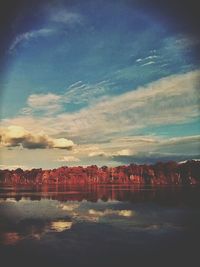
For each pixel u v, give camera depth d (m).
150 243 6.87
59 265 5.71
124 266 5.77
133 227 8.48
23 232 7.79
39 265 5.44
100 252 6.25
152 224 8.72
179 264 5.71
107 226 8.56
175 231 7.96
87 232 7.82
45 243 6.85
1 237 7.35
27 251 6.32
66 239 7.27
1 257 5.97
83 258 5.98
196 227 8.34
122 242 7.07
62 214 10.38
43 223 8.86
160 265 5.64
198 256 6.15
